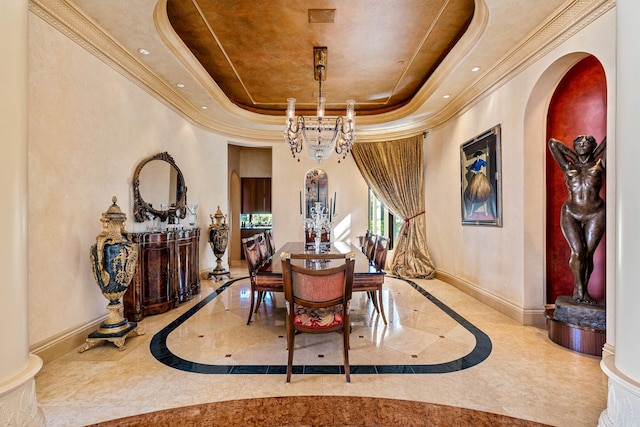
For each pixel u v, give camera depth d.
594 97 3.10
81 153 2.94
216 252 5.74
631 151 1.20
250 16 3.22
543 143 3.38
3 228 1.14
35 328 2.46
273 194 6.80
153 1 2.66
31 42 2.44
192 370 2.44
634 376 1.16
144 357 2.66
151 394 2.12
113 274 2.83
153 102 4.18
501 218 3.79
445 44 3.76
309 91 5.28
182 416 1.90
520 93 3.44
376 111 6.13
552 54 2.98
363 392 2.15
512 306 3.59
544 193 3.39
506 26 2.95
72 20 2.74
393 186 6.36
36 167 2.48
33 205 2.46
